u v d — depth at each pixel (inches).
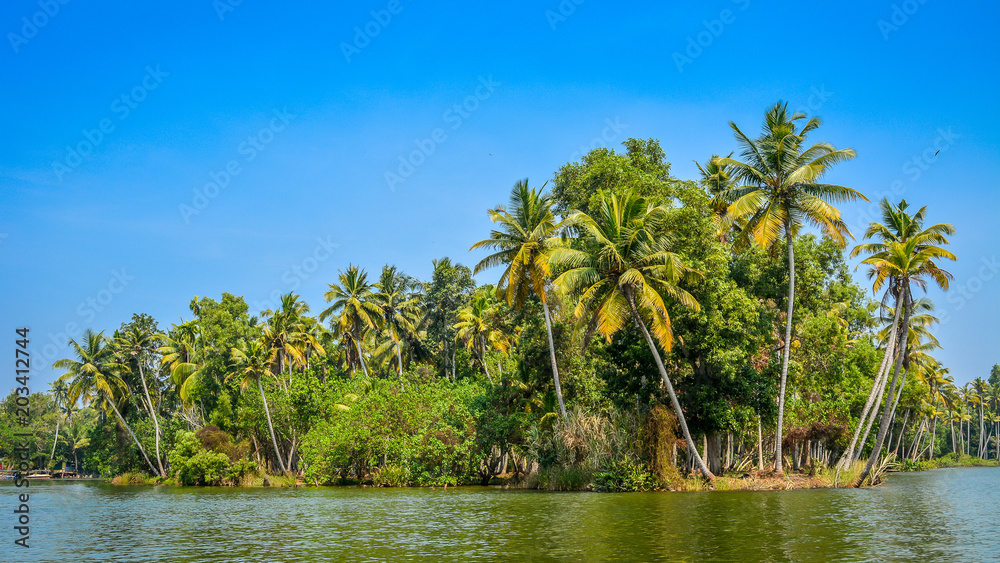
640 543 762.2
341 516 1170.6
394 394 2237.9
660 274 1435.8
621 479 1536.7
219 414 2714.1
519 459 2373.3
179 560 733.9
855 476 1646.2
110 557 766.5
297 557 733.3
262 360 2566.4
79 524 1128.2
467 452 2031.3
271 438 2566.4
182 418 3346.5
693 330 1568.7
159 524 1108.5
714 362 1528.1
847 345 2449.6
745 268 1749.5
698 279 1496.1
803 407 2026.3
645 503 1231.5
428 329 2891.2
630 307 1456.7
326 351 3390.7
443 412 2086.6
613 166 1775.3
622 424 1605.6
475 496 1576.0
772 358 1722.4
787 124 1526.8
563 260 1471.5
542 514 1091.9
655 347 1553.9
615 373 1748.3
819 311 2119.8
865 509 1095.0
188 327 3117.6
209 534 957.2
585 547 745.6
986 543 734.5
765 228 1469.0
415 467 2101.4
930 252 1481.3
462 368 2923.2
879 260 1537.9
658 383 1688.0
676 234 1596.9
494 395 2068.2
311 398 2549.2
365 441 2198.6
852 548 708.0
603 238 1445.6
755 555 673.6
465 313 2444.6
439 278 2797.7
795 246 1838.1
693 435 1711.4
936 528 856.3
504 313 2325.3
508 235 1726.1
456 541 819.4
